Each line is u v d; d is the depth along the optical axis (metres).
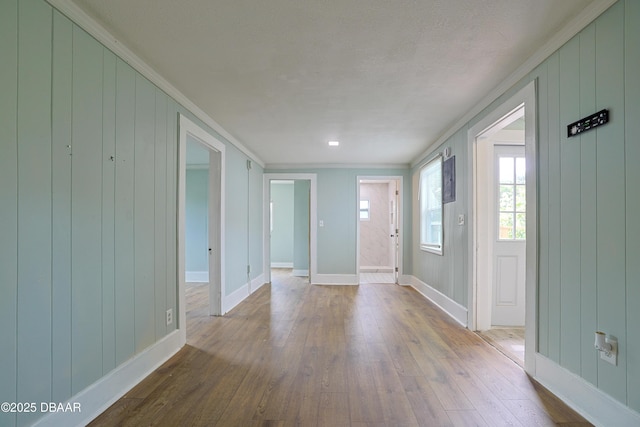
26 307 1.50
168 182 2.80
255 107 3.31
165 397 2.11
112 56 2.09
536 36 2.07
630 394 1.58
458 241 3.81
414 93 2.96
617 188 1.65
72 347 1.76
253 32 2.03
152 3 1.76
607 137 1.71
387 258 8.60
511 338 3.20
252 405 2.01
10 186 1.43
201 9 1.81
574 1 1.74
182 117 3.00
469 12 1.83
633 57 1.56
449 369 2.50
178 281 2.94
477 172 3.42
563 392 2.04
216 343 3.07
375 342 3.09
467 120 3.51
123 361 2.19
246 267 5.16
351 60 2.37
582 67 1.88
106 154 2.04
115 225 2.12
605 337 1.70
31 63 1.53
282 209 8.81
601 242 1.75
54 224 1.65
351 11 1.82
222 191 4.05
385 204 8.66
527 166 2.38
